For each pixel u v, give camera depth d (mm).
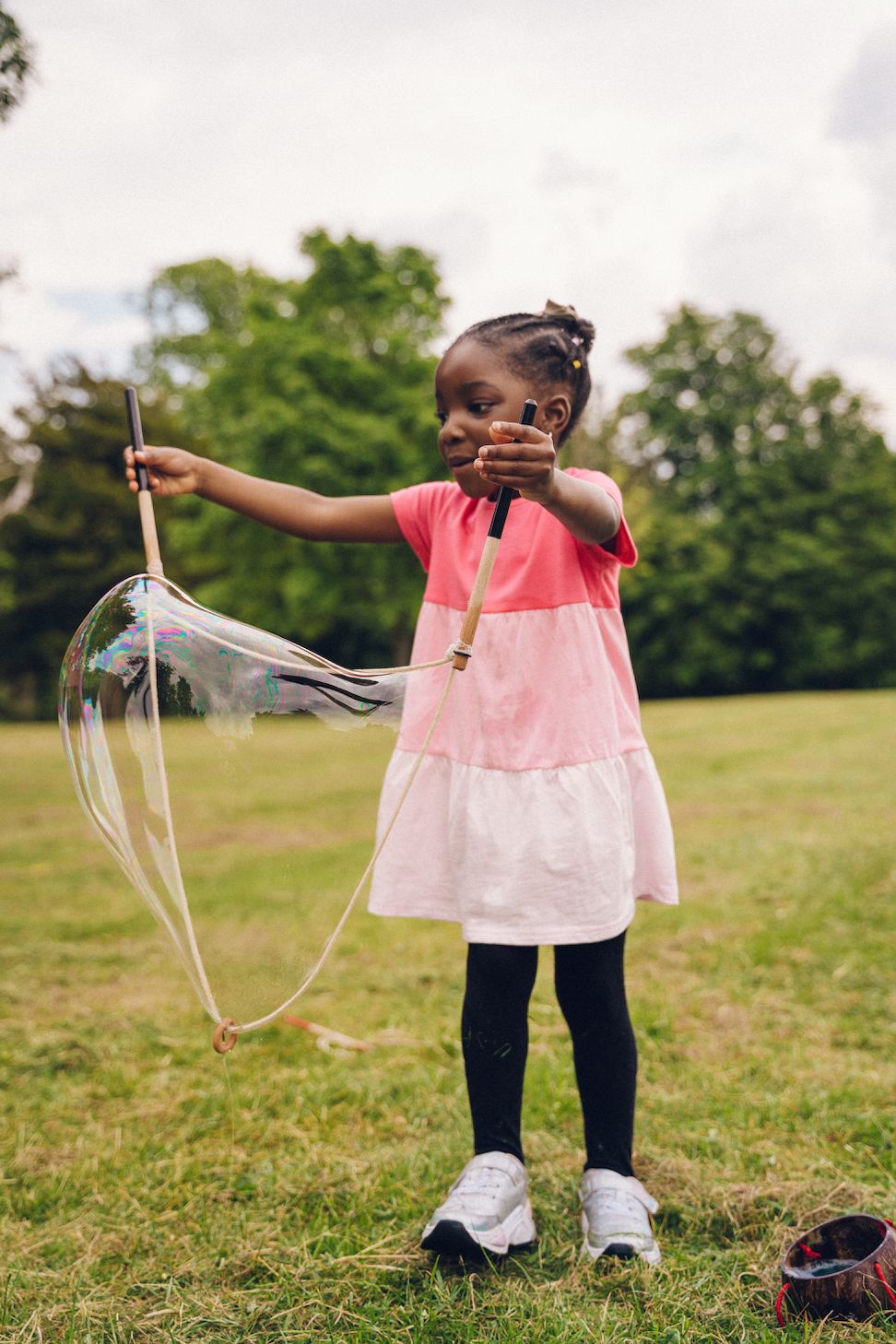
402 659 20938
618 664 1603
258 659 1353
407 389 17812
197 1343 1273
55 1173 1765
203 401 19109
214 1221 1578
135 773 1288
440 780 1579
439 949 3193
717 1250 1441
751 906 3471
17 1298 1382
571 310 1681
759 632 28078
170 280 25688
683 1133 1799
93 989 2906
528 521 1565
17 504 22641
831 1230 1379
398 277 18719
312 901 3766
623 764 1541
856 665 27797
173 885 1252
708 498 28969
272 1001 1311
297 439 16625
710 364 28344
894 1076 2020
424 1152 1765
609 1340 1219
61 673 1405
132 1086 2166
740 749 9094
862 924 3156
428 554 1786
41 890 4309
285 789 6512
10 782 8273
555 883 1461
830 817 5258
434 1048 2316
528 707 1509
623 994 1576
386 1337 1260
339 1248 1467
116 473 24016
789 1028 2338
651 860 1571
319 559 17859
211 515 17516
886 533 27688
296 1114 1973
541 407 1562
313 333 18156
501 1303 1322
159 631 1318
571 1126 1884
